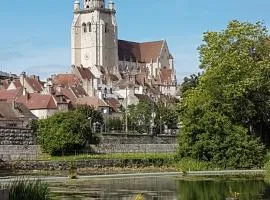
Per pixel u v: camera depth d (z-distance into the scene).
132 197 53.88
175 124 187.00
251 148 95.25
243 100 98.44
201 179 75.38
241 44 100.62
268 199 50.44
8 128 103.56
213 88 99.38
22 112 151.75
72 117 108.69
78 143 107.50
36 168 92.88
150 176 83.44
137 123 186.62
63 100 184.88
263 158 95.69
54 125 106.62
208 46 102.12
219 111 98.81
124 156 103.94
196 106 97.94
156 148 124.19
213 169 94.06
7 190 34.28
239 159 94.75
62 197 53.59
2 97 181.62
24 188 39.59
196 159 97.25
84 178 79.94
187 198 52.91
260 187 61.91
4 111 147.25
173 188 62.88
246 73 97.44
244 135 95.62
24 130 106.19
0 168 90.00
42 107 172.75
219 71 98.06
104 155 105.44
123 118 190.88
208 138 95.81
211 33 102.44
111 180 76.31
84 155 104.31
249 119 101.69
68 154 106.88
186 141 98.25
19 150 101.56
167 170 95.56
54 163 94.56
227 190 59.31
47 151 105.31
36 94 179.50
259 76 96.56
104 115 198.12
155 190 60.75
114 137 117.38
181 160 98.31
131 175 85.25
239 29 100.69
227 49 101.19
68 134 106.25
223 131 95.62
